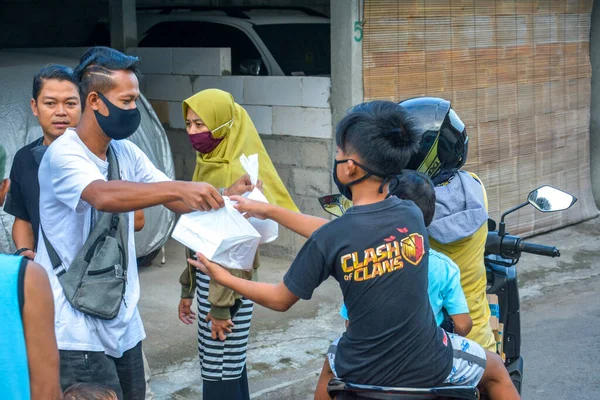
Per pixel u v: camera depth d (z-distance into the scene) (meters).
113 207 3.00
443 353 2.82
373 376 2.78
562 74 9.37
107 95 3.16
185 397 5.13
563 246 8.98
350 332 2.81
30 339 2.22
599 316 6.94
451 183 3.76
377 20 7.32
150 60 8.60
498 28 8.49
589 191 10.04
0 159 2.35
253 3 11.47
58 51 8.74
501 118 8.70
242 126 4.23
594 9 9.85
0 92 6.62
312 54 8.81
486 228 3.79
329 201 3.81
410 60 7.66
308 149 7.65
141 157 3.57
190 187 3.02
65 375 3.15
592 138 10.16
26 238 3.65
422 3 7.66
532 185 9.18
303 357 5.84
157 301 6.80
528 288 7.71
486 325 3.76
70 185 3.06
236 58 8.77
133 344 3.44
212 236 3.18
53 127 3.92
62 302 3.15
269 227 3.66
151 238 7.25
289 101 7.70
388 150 2.72
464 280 3.66
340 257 2.73
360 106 2.82
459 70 8.16
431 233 3.56
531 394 5.40
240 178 3.76
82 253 3.18
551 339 6.42
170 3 11.13
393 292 2.71
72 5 10.80
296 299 2.89
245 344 4.12
